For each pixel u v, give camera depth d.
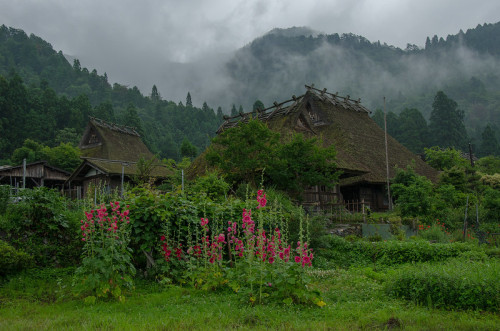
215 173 16.28
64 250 9.45
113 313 6.20
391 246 12.61
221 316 6.02
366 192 25.08
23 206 9.59
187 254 9.27
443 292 7.03
